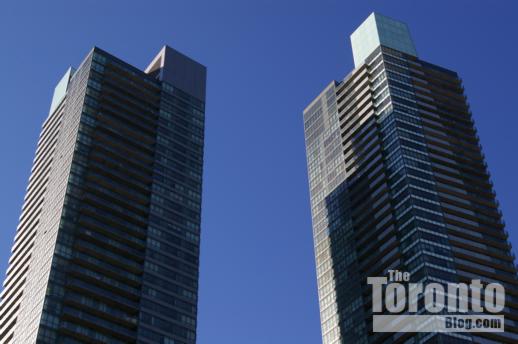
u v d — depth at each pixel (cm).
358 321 18775
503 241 19475
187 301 18188
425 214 18962
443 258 18112
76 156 19138
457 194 19925
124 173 19588
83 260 17088
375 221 19862
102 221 18162
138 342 16562
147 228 18800
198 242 19700
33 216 19638
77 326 16062
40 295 16438
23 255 18912
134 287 17538
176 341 17238
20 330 16588
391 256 18788
